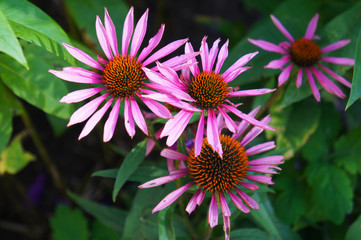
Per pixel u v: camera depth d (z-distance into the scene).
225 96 0.47
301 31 0.64
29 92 0.53
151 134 0.48
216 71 0.48
